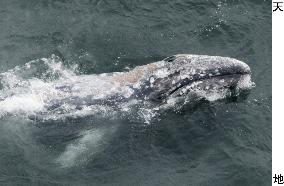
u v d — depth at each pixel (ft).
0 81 260.83
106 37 292.81
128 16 305.73
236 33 298.15
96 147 229.25
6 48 284.20
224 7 313.32
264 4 314.96
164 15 306.76
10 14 304.50
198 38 295.48
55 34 293.64
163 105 242.99
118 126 238.07
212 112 243.81
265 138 235.81
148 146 229.66
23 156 224.53
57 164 221.46
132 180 215.72
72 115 240.73
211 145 230.89
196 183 214.69
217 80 240.73
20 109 242.99
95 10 307.99
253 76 269.64
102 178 216.33
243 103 250.37
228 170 220.43
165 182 215.10
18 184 212.43
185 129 236.43
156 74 240.73
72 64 276.21
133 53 284.20
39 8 308.19
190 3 313.73
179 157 225.76
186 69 238.27
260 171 220.84
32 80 262.67
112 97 242.99
